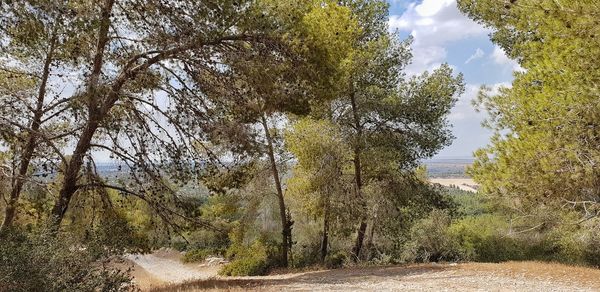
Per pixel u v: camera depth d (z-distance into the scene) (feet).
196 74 40.55
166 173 41.06
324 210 67.41
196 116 40.70
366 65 60.85
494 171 28.81
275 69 38.55
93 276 26.76
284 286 39.58
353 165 73.97
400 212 69.82
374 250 77.41
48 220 28.43
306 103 41.52
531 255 80.28
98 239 29.73
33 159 37.50
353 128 66.59
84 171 40.40
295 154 65.92
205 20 36.45
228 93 40.73
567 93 25.00
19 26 31.68
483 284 38.55
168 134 40.60
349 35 45.88
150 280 90.02
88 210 44.06
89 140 39.22
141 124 40.73
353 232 74.38
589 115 24.41
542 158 26.27
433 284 39.17
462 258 81.30
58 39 35.24
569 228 60.23
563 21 23.71
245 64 38.11
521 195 28.60
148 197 41.52
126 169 40.14
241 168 58.23
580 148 25.61
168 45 38.09
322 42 40.40
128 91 41.57
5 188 37.63
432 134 65.82
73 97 36.37
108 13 35.70
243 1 37.63
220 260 116.88
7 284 22.44
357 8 64.18
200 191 46.96
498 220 83.30
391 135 64.90
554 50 25.26
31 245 24.81
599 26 22.35
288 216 77.10
